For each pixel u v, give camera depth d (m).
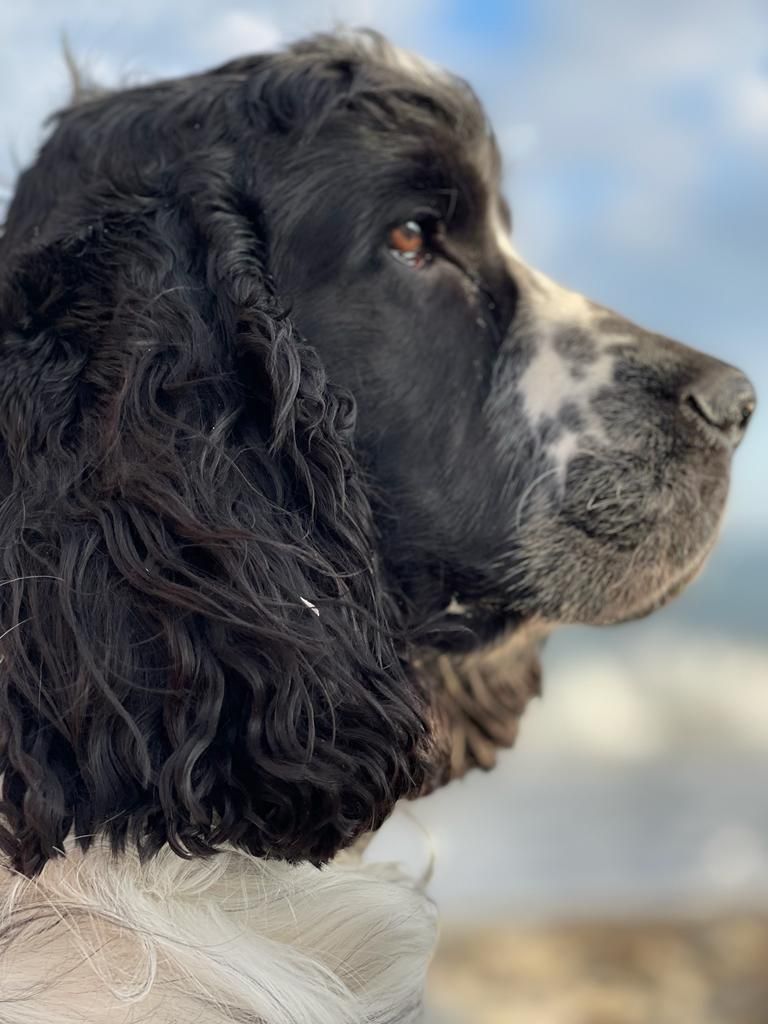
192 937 0.41
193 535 0.41
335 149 0.47
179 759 0.40
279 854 0.41
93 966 0.40
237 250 0.45
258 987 0.41
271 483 0.43
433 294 0.49
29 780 0.39
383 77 0.49
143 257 0.45
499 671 0.52
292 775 0.40
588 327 0.51
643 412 0.49
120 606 0.41
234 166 0.47
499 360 0.50
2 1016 0.39
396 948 0.44
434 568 0.48
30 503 0.42
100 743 0.40
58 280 0.44
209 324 0.45
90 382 0.43
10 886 0.41
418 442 0.48
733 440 0.50
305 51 0.51
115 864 0.41
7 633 0.40
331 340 0.47
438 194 0.48
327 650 0.41
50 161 0.49
